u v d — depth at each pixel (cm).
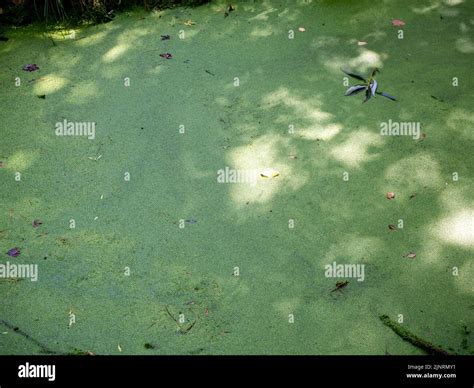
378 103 246
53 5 308
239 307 176
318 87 256
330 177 215
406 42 278
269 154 225
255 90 256
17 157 229
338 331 170
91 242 197
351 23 292
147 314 176
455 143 226
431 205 203
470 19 289
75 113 249
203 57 277
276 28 292
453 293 177
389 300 176
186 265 188
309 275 184
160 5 311
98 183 217
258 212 204
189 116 244
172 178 218
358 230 196
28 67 276
